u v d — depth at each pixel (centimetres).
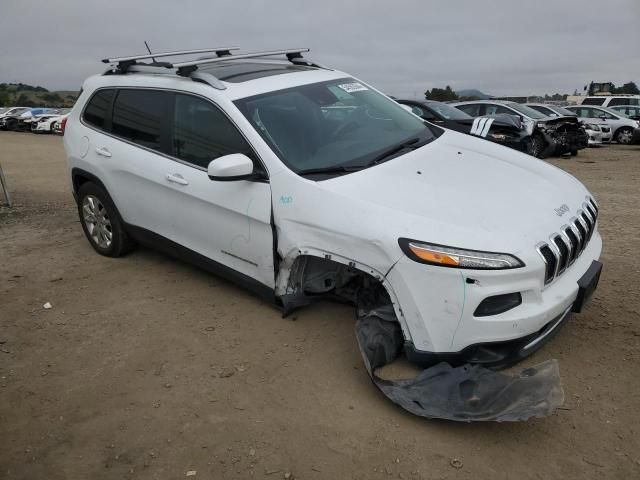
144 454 276
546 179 368
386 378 305
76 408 314
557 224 311
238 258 387
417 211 302
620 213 677
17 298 457
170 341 378
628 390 305
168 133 424
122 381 336
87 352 371
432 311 284
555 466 256
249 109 379
